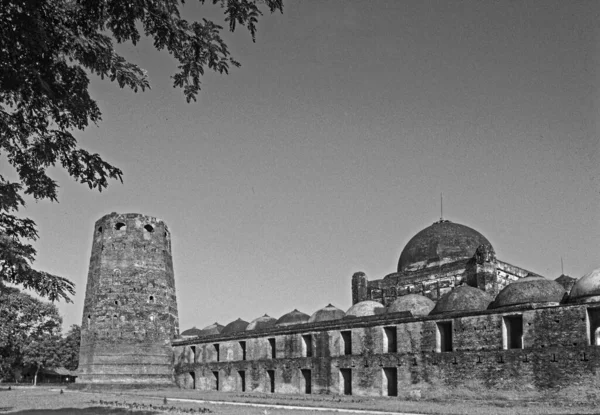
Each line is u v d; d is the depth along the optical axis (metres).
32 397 52.00
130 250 67.00
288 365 55.28
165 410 37.84
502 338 40.62
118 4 14.59
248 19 14.75
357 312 56.59
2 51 13.77
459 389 41.81
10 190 15.42
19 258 15.84
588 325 37.06
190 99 16.08
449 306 46.31
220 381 62.09
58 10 14.37
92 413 36.12
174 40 15.27
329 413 33.97
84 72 15.31
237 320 76.44
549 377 37.56
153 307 66.75
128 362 63.62
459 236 62.28
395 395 47.41
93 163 16.30
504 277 56.94
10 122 15.15
